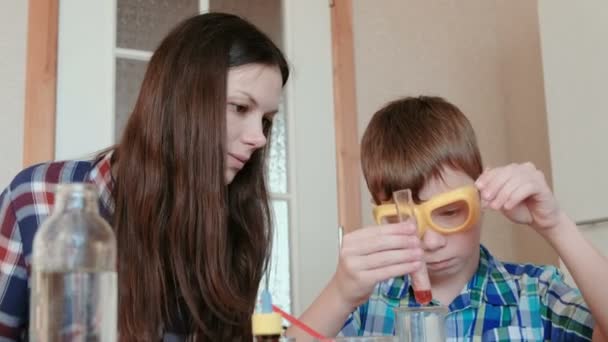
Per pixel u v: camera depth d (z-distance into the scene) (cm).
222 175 91
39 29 164
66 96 165
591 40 156
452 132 113
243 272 103
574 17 161
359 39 207
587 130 156
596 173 153
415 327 68
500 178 92
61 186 60
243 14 192
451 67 221
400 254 87
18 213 95
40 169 100
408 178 110
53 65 164
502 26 231
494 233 216
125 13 177
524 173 93
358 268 88
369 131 124
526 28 220
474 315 112
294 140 192
